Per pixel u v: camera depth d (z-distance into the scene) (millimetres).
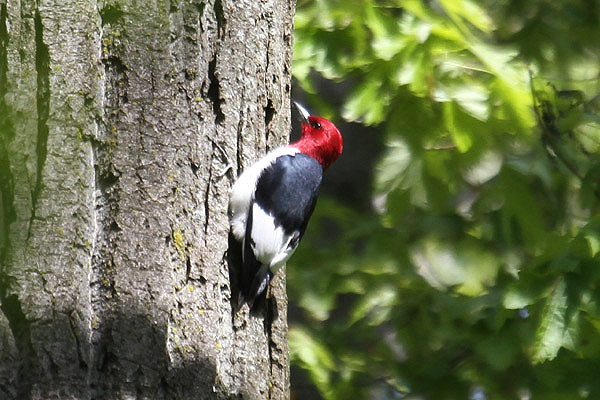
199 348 7402
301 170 9938
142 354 6926
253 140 8859
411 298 14836
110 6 7562
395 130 14211
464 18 13844
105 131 7355
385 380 15539
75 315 6816
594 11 16031
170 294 7230
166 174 7484
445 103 13445
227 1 8641
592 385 13031
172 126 7629
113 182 7277
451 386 14859
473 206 15148
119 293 7012
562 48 15609
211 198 8141
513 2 15906
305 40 13641
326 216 16016
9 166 7008
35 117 7160
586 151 13047
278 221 9352
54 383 6602
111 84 7465
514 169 14242
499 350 13664
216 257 7988
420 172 14312
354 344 16203
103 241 7148
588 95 15195
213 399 7367
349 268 14836
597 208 14734
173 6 7891
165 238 7348
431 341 15195
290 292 15273
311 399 15383
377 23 13203
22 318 6723
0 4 7258
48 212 6992
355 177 16703
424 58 13133
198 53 8062
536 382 13961
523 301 11680
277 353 8812
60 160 7113
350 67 13586
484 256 14898
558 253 11820
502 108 13211
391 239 15039
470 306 13961
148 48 7617
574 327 11344
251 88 8875
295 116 11938
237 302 8328
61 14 7359
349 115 13594
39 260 6863
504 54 13094
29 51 7250
